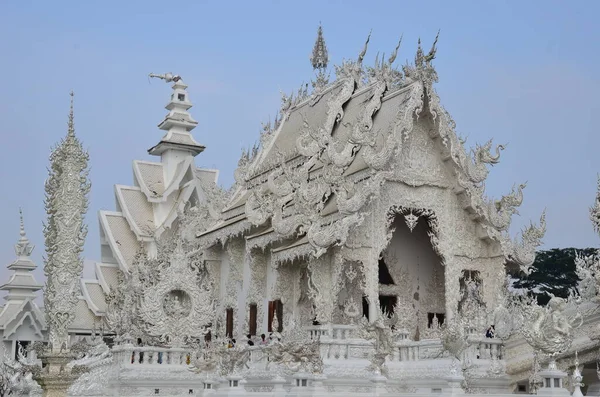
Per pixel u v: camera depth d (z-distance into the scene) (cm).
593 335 2498
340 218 3055
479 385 2553
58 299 2202
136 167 5472
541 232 3412
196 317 3216
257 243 3588
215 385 2534
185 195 5234
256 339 3425
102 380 3047
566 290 6116
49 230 2262
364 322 2831
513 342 2633
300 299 3431
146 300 3152
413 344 2700
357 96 3797
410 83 3334
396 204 3259
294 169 3716
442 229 3322
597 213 2941
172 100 5709
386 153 3103
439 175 3353
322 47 4862
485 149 3341
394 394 2217
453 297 3281
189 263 3616
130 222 5178
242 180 4394
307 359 2592
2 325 4525
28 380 3033
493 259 3375
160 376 2977
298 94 4484
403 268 3503
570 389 2317
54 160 2281
